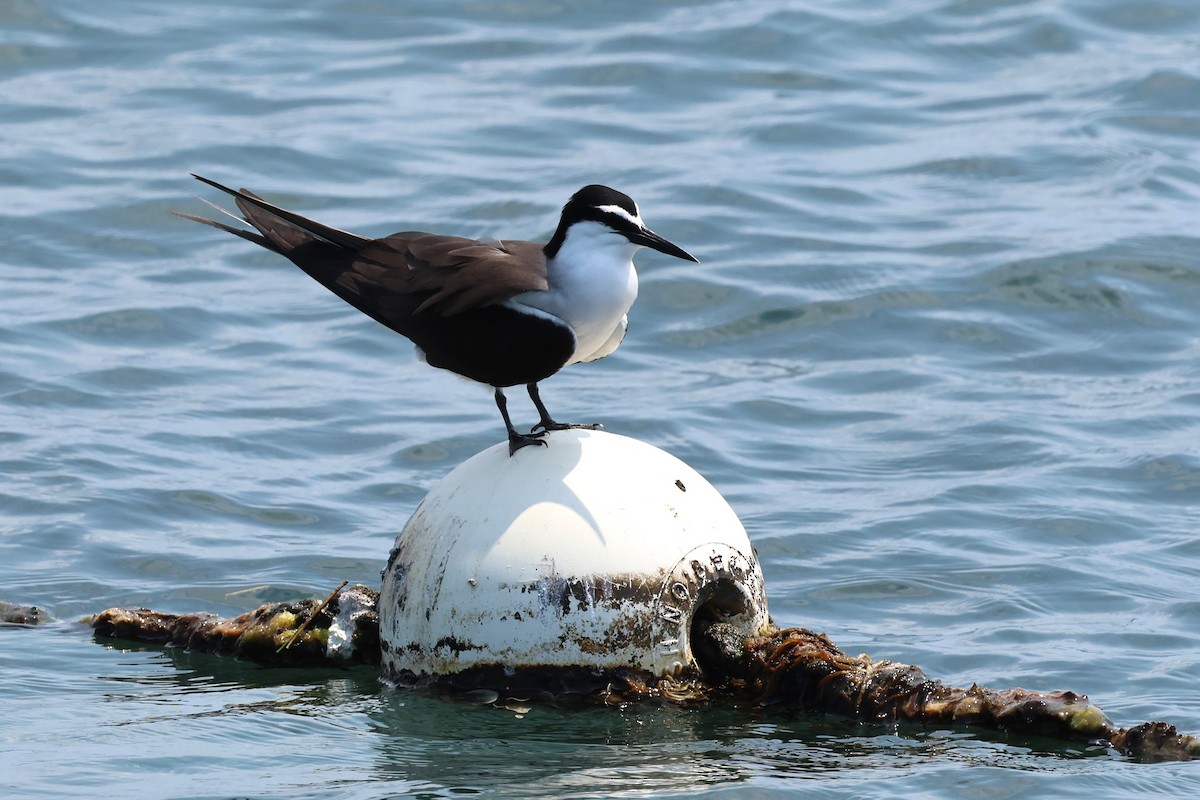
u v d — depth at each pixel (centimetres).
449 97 2405
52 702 999
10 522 1350
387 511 1404
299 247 1021
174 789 854
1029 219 2030
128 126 2300
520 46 2575
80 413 1584
